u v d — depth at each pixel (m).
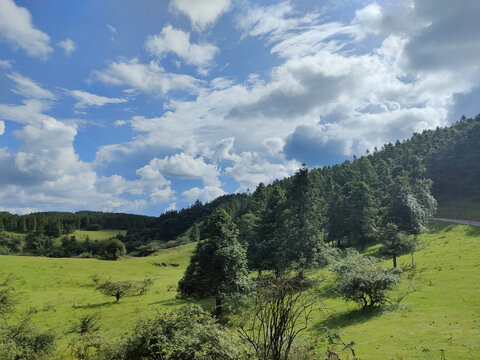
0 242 153.62
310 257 41.09
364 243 72.12
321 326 23.45
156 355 11.88
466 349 13.90
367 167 112.31
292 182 51.41
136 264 85.19
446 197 109.31
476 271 32.03
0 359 14.88
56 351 18.42
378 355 15.27
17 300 36.31
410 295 27.56
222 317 28.98
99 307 42.03
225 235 37.19
